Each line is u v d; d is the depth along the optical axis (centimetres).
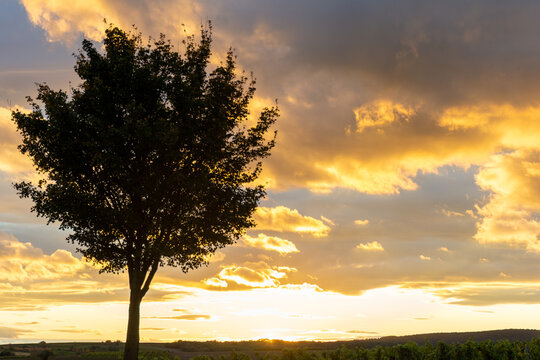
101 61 1980
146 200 1859
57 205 1833
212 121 1936
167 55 2066
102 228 1919
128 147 1864
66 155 1864
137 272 1905
